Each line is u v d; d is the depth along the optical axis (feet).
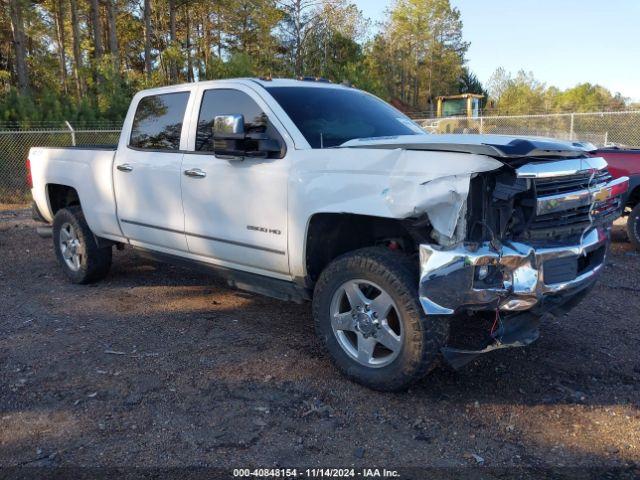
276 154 13.56
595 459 9.81
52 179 20.80
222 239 14.84
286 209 13.10
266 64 129.29
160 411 11.37
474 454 9.93
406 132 15.37
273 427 10.76
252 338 15.24
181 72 117.70
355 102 15.81
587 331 15.65
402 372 11.30
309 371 13.12
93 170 18.83
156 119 17.17
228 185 14.39
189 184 15.47
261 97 14.34
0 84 110.73
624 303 18.10
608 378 12.86
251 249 14.17
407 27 213.66
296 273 13.35
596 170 11.97
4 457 9.82
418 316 10.91
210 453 9.91
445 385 12.41
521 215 11.08
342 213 12.07
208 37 149.48
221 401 11.76
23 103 55.62
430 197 10.26
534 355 13.99
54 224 21.01
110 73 74.74
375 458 9.79
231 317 16.98
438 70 228.02
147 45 107.04
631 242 25.91
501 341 11.22
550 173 10.82
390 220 12.02
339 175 12.01
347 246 13.46
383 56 213.66
